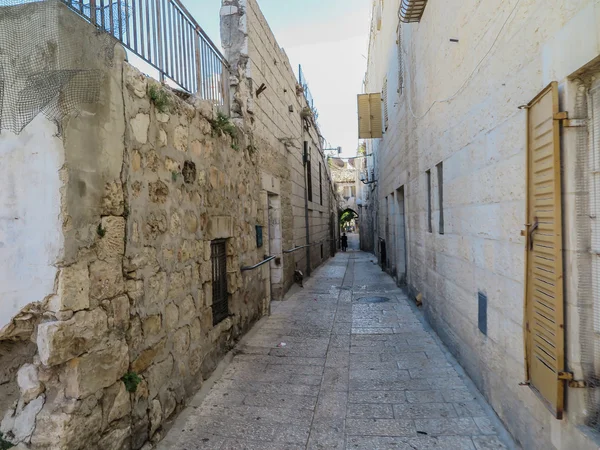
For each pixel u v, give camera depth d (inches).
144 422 102.8
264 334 211.3
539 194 84.0
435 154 193.9
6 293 80.1
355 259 713.0
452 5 154.8
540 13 84.4
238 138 201.0
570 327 75.2
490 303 121.0
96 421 84.9
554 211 76.0
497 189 112.5
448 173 169.5
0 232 80.5
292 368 162.6
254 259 227.8
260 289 241.6
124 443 94.1
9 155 80.3
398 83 323.3
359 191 1137.4
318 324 231.9
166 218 120.0
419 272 258.5
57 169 78.6
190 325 135.2
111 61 94.1
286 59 371.2
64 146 78.7
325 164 709.9
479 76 125.8
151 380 107.5
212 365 154.8
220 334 165.6
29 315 80.0
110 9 99.4
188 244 135.8
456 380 146.5
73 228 80.7
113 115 94.7
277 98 324.2
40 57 79.0
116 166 95.2
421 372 155.4
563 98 75.7
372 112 475.8
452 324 170.1
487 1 117.0
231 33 245.6
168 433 113.4
